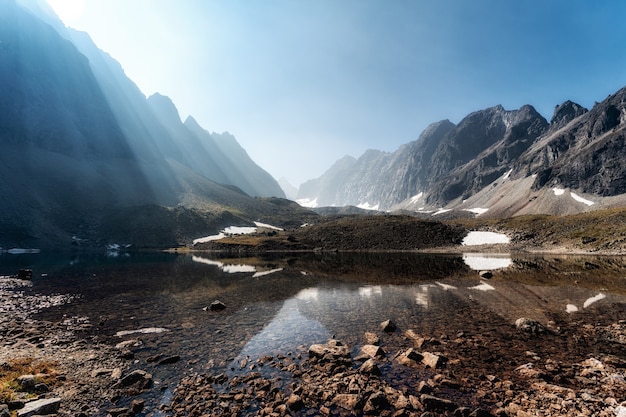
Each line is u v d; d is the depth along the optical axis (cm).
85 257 11188
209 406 1393
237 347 2142
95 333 2431
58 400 1373
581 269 6444
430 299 3609
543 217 16800
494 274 5788
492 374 1672
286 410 1357
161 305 3388
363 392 1483
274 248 15162
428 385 1518
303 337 2341
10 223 17138
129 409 1371
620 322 2603
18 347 2091
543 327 2425
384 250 14088
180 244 18700
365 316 2902
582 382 1566
